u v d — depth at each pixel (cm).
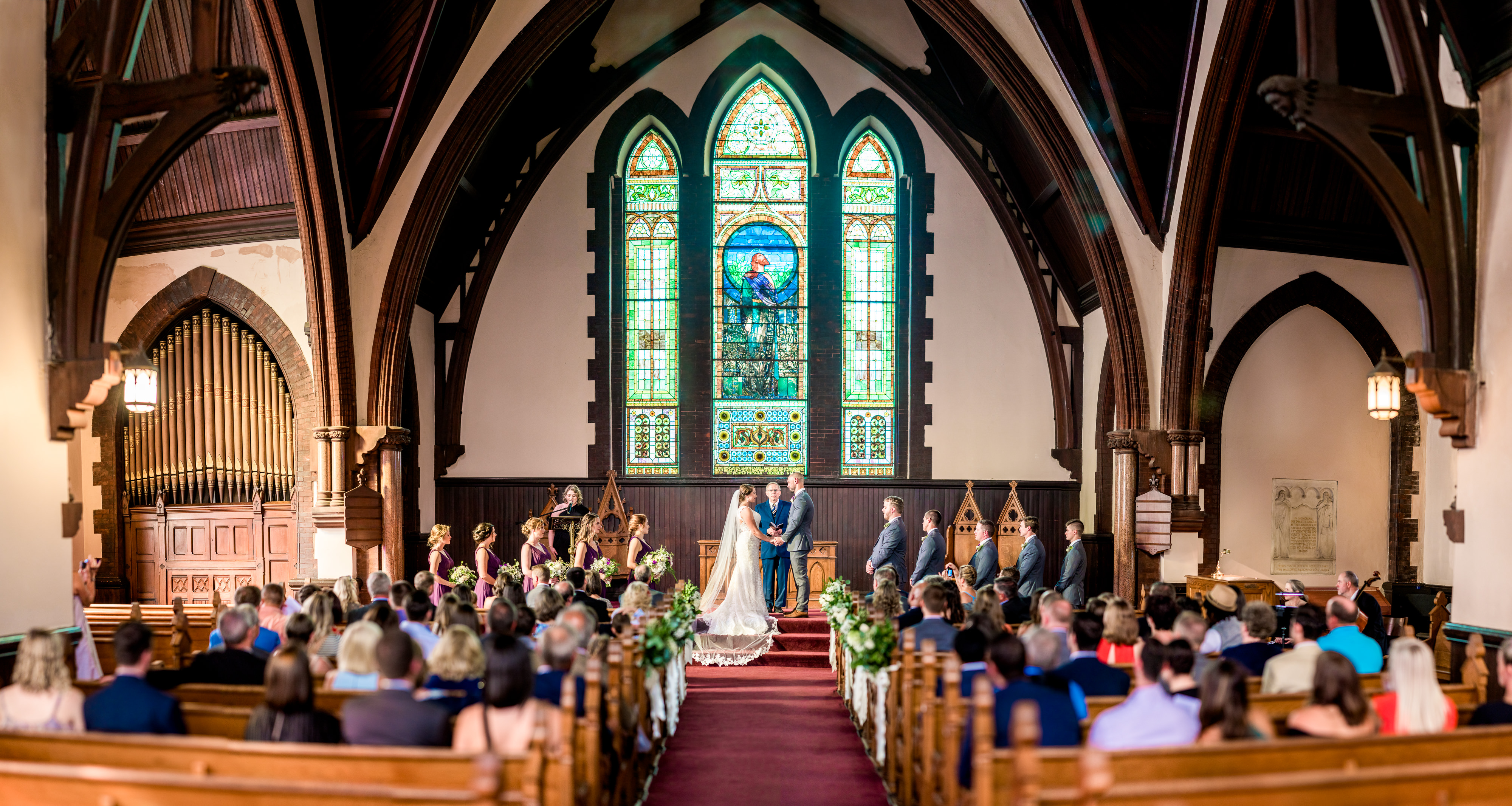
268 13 1002
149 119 1155
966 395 1605
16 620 661
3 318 654
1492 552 723
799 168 1625
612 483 1540
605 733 544
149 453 1319
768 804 632
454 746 437
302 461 1249
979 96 1495
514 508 1572
